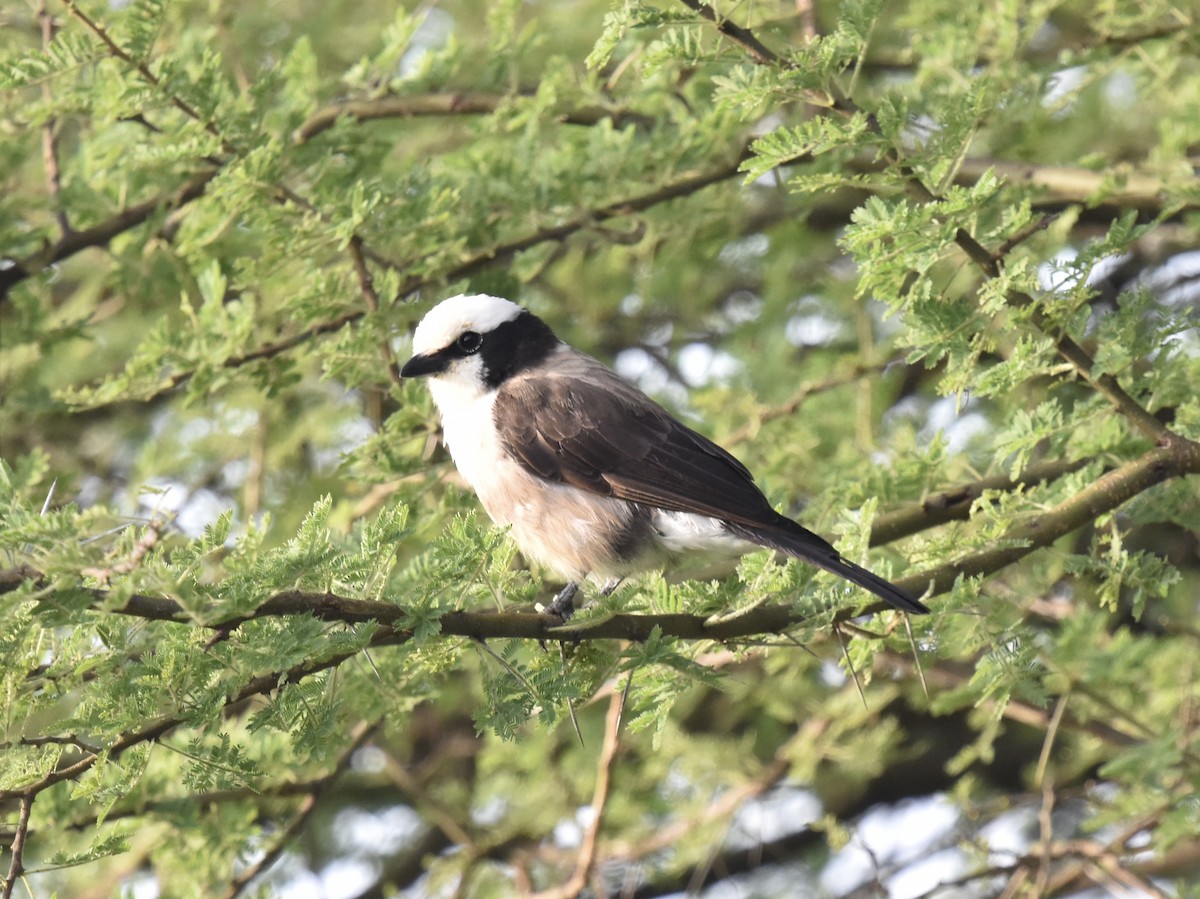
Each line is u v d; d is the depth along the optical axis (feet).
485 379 37.68
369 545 24.81
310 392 50.67
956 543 31.30
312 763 38.88
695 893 43.39
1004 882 44.86
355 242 35.94
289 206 35.68
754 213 49.62
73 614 22.39
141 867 46.03
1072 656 36.96
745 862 50.75
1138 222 40.04
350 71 42.24
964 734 53.47
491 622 26.78
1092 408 31.65
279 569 23.54
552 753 47.06
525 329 38.65
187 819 35.81
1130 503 33.58
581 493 35.96
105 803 24.18
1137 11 42.78
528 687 25.99
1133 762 33.40
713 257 49.83
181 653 23.41
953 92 37.11
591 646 28.09
